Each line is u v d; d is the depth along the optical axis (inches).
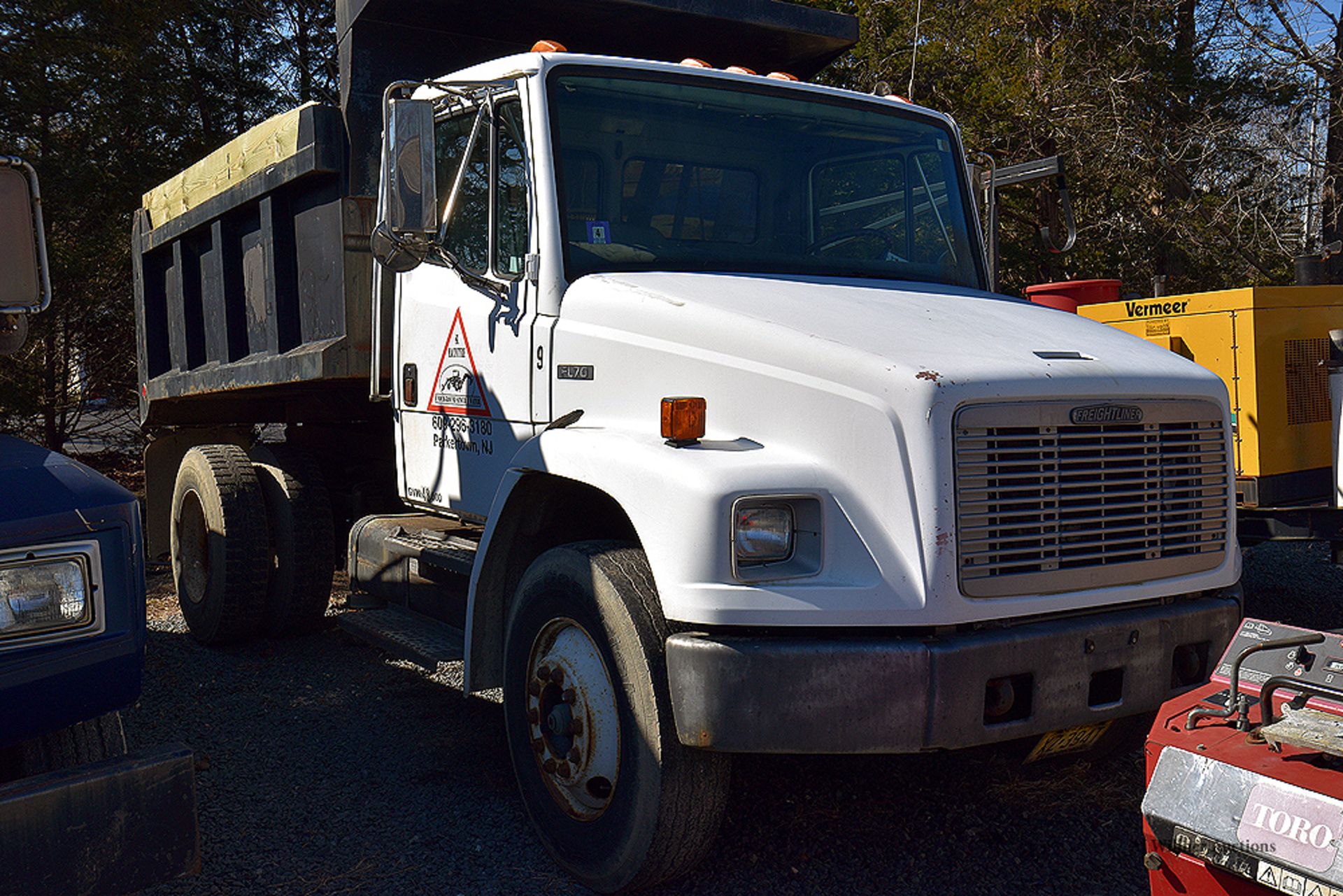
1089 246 584.1
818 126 185.8
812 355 131.2
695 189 172.9
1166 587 138.3
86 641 106.0
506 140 171.3
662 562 125.8
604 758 137.2
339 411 266.2
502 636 161.8
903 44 530.0
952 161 201.8
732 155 176.7
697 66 177.3
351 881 142.9
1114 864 143.9
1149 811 100.3
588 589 136.3
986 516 124.1
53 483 108.3
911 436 122.1
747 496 122.2
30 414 553.3
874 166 191.0
